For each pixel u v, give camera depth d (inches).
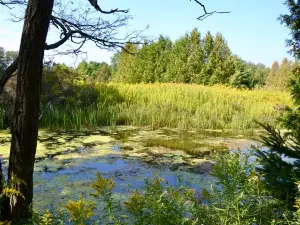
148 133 326.0
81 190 149.2
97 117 364.2
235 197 67.1
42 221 59.2
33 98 85.2
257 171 82.7
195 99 475.8
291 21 127.1
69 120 343.6
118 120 385.1
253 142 289.6
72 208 56.8
